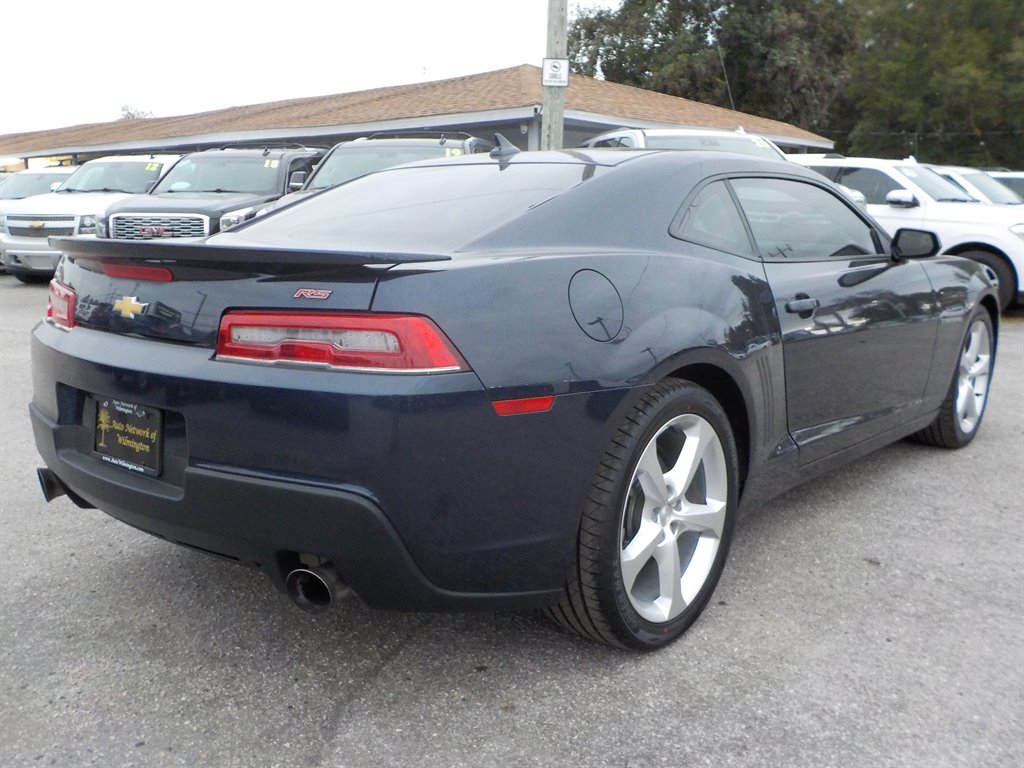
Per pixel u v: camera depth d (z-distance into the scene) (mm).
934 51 27562
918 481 4434
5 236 12633
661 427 2691
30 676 2715
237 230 3316
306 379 2270
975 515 3988
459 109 17219
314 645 2895
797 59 29781
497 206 2918
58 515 3971
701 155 3367
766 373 3150
